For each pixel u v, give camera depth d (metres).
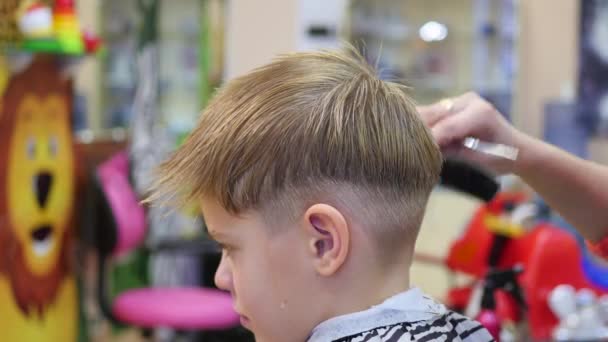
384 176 0.64
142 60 2.94
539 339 1.87
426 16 3.42
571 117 3.47
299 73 0.68
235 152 0.63
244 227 0.64
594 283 2.18
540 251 1.91
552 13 3.60
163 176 0.68
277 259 0.63
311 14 3.27
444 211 2.50
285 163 0.62
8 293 1.93
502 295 1.42
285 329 0.65
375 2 3.35
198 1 3.10
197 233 2.72
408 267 0.67
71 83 2.14
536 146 0.89
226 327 2.42
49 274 2.08
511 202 1.88
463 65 3.46
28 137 1.94
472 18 3.46
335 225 0.61
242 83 0.68
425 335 0.64
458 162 0.91
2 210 1.88
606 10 3.52
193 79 3.08
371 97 0.67
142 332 2.86
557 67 3.62
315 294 0.63
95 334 2.84
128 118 2.90
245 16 3.22
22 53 1.87
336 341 0.63
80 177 2.31
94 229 2.33
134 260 2.91
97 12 2.98
